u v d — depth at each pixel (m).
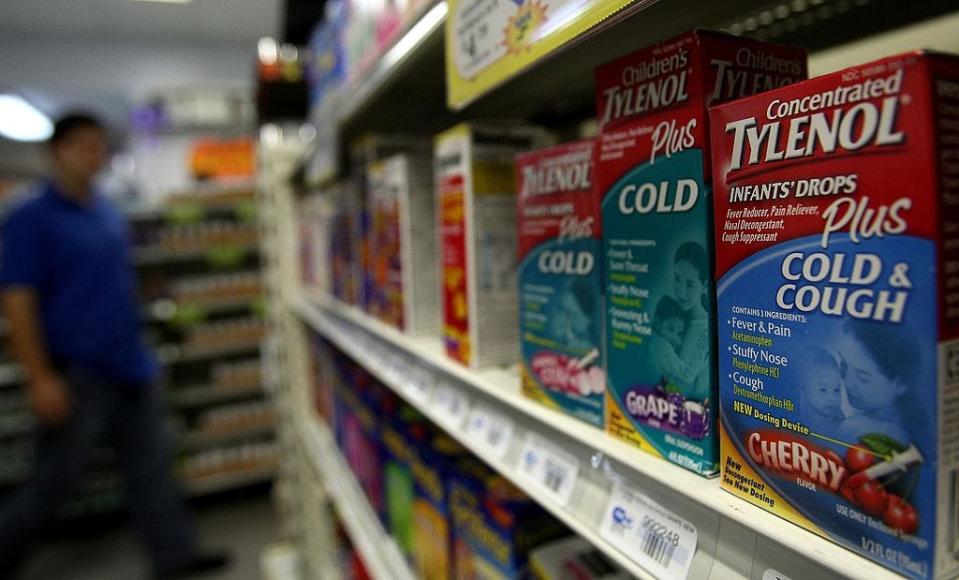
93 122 2.80
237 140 4.46
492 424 0.82
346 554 1.98
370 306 1.41
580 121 1.29
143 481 3.05
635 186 0.56
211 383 4.18
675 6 0.59
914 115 0.34
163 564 3.09
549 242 0.71
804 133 0.40
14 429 3.75
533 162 0.72
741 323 0.46
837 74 0.38
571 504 0.64
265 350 4.20
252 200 4.14
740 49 0.50
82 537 3.70
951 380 0.35
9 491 3.85
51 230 2.70
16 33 5.84
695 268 0.50
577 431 0.65
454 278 0.94
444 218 0.96
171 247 3.97
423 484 1.23
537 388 0.75
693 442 0.52
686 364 0.52
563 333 0.70
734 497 0.48
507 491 0.97
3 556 2.67
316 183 1.86
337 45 1.39
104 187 8.41
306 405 2.73
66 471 2.76
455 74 0.76
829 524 0.41
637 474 0.56
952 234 0.34
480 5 0.69
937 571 0.35
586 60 0.79
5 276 2.63
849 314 0.38
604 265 0.61
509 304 0.92
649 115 0.53
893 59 0.35
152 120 4.35
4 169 7.26
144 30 5.93
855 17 0.79
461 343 0.94
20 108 6.79
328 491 1.93
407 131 1.68
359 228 1.45
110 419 2.97
